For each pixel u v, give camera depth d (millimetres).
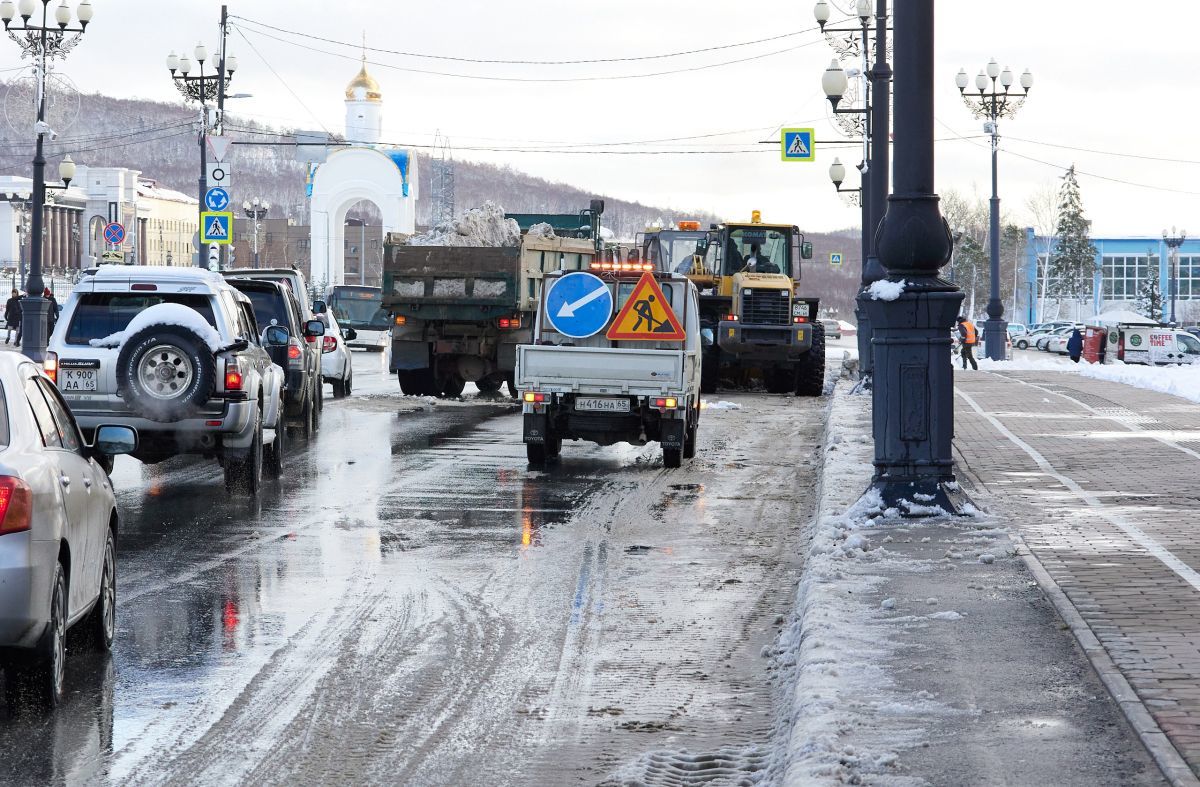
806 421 50656
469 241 63094
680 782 11734
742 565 21938
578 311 36250
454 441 41406
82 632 15734
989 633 14836
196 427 27875
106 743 12602
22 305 76625
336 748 12578
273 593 19453
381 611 18328
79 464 15336
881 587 17266
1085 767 10508
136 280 28812
